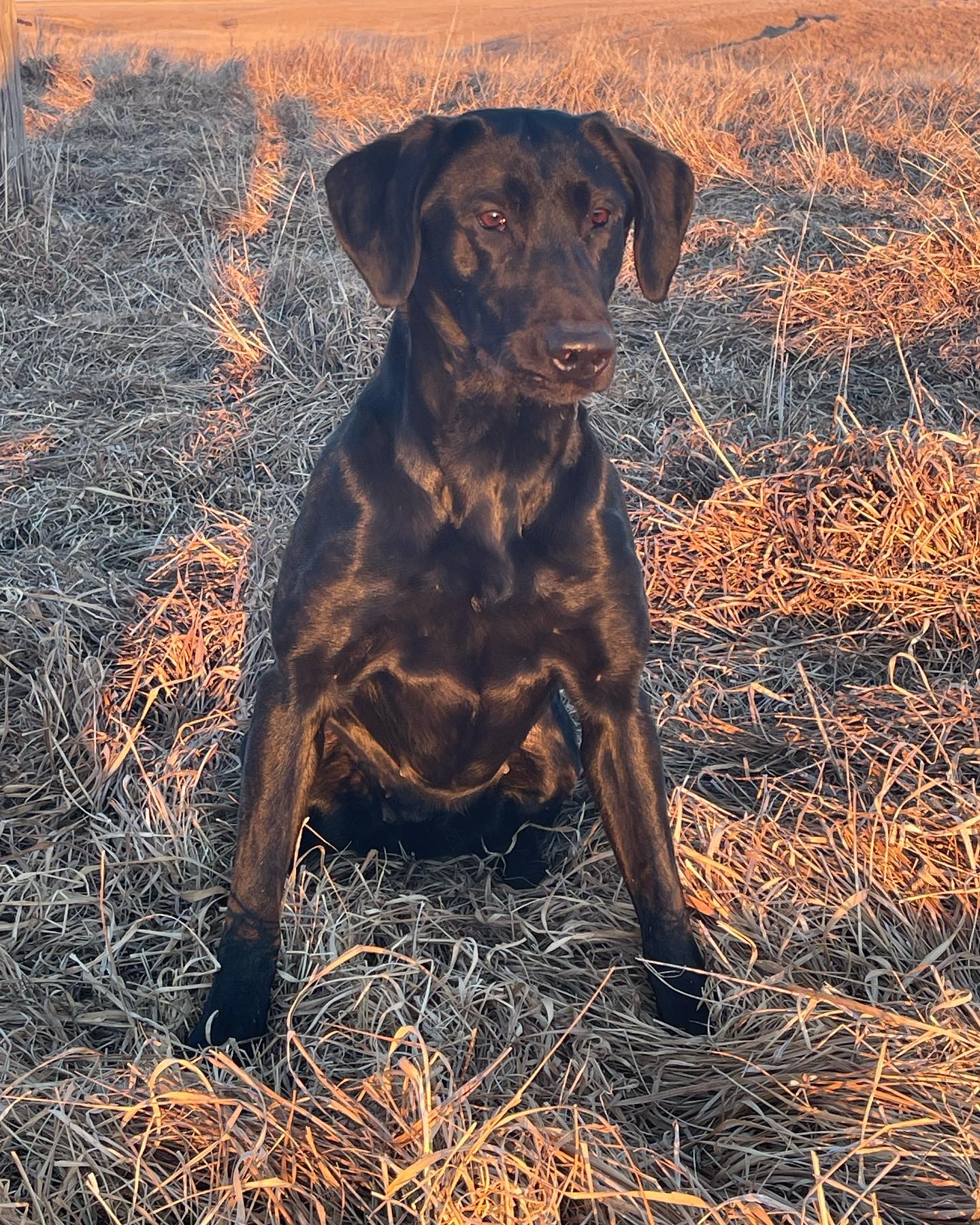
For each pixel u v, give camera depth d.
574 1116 1.74
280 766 2.29
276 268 5.40
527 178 2.22
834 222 5.79
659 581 3.54
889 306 4.88
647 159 2.51
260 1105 1.83
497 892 2.57
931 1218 1.74
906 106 8.02
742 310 5.11
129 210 6.21
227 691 3.11
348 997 2.18
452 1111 1.78
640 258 2.48
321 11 22.84
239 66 9.73
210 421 4.42
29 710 2.93
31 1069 1.91
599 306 2.16
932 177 6.07
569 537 2.29
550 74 9.11
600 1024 2.18
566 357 2.09
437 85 8.39
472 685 2.40
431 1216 1.69
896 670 3.19
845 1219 1.62
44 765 2.81
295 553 2.37
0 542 3.79
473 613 2.31
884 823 2.48
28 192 6.24
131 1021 2.11
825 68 10.85
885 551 3.46
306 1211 1.72
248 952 2.20
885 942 2.29
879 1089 1.89
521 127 2.28
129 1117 1.79
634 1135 1.91
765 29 18.20
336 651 2.31
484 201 2.22
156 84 9.02
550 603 2.29
